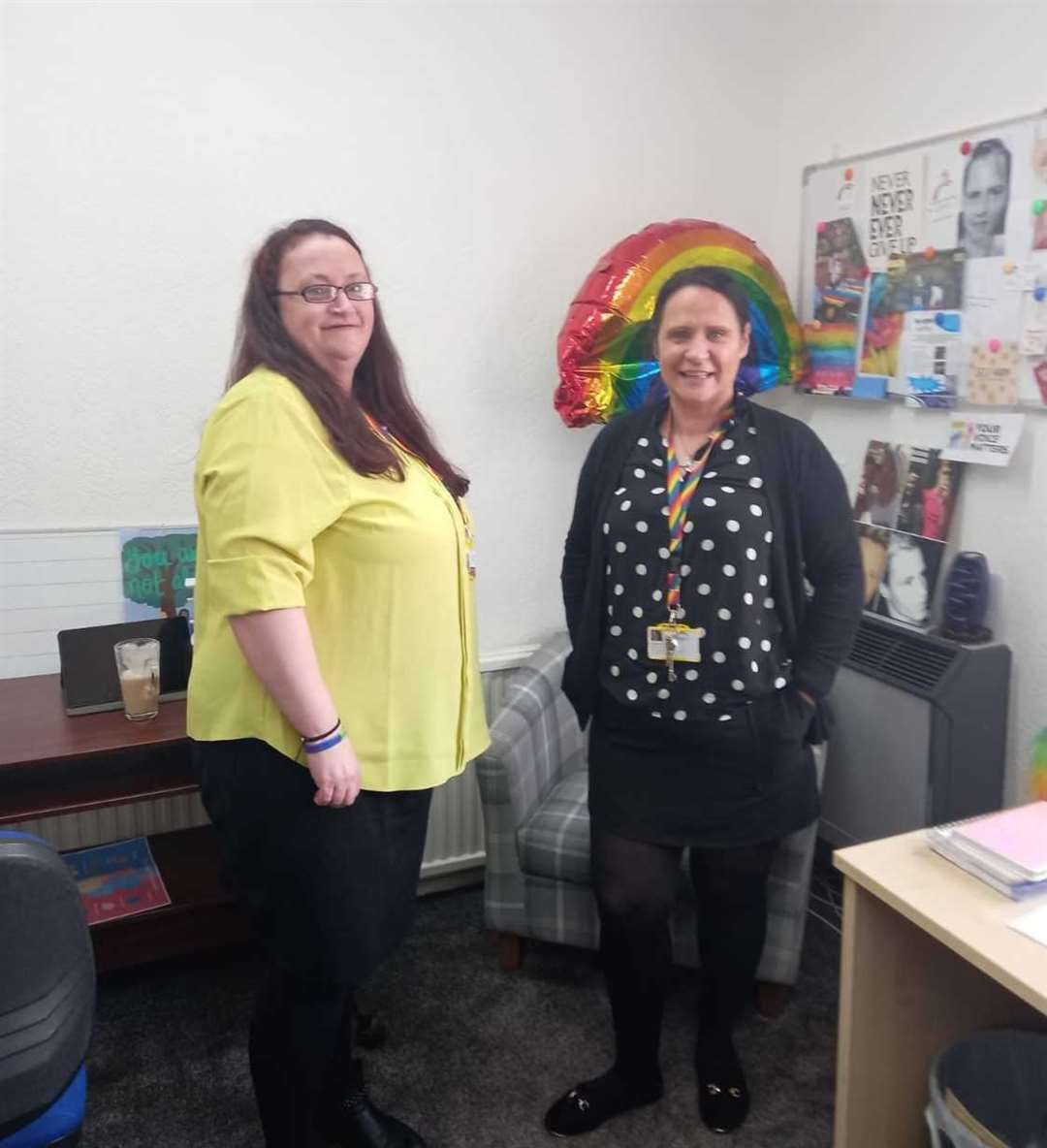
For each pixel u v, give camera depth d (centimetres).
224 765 136
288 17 203
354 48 209
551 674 231
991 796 209
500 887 210
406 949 229
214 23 197
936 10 211
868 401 238
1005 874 126
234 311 208
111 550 206
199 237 203
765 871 170
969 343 207
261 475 122
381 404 150
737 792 161
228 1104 180
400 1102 181
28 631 203
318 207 212
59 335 196
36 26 185
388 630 134
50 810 169
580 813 209
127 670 181
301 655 124
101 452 203
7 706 188
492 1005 208
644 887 166
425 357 229
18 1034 109
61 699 191
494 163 228
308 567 126
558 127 233
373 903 140
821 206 244
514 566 249
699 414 159
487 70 223
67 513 203
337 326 135
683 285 152
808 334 250
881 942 139
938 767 202
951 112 210
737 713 156
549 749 222
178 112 197
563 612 257
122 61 192
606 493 164
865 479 236
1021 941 115
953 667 202
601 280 213
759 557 153
